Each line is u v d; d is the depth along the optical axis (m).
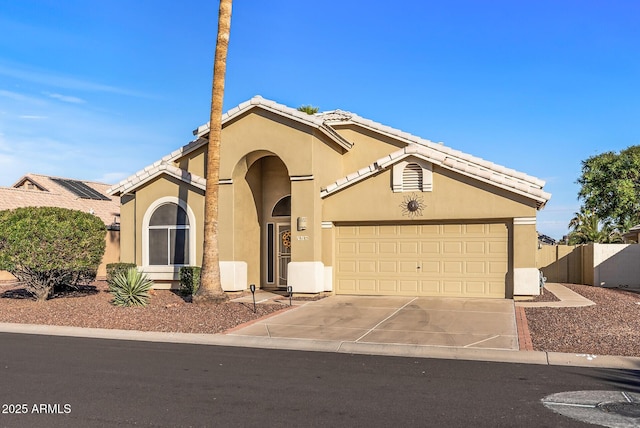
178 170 20.70
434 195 18.61
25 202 33.91
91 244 18.84
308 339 12.67
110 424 6.96
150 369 9.95
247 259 20.81
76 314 16.12
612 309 16.20
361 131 21.92
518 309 16.12
